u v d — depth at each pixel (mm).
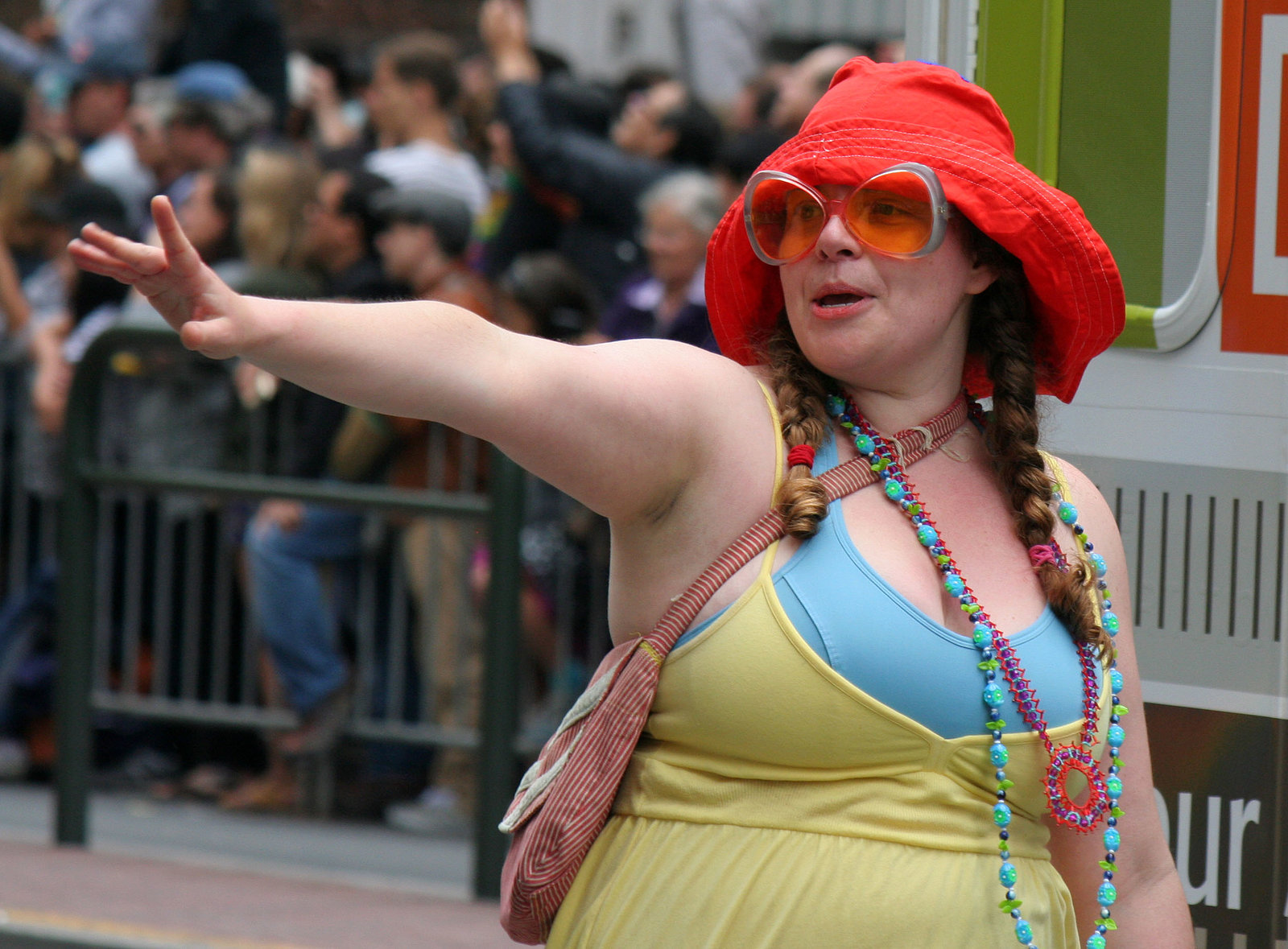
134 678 14328
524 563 13562
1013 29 6387
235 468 14000
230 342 3941
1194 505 6320
